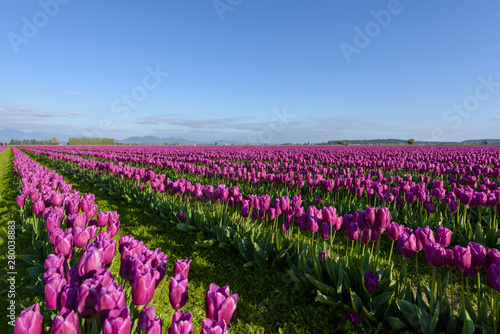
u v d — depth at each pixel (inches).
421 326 127.7
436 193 267.7
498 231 234.1
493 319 118.6
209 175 564.7
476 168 427.8
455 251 122.3
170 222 324.5
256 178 435.2
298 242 215.8
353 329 148.1
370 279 141.6
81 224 168.4
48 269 105.7
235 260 237.8
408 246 137.6
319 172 479.5
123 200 441.4
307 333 156.3
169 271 226.8
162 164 653.3
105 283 95.3
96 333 95.7
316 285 169.9
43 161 1251.2
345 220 177.9
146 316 86.7
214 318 84.4
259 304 184.1
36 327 72.8
